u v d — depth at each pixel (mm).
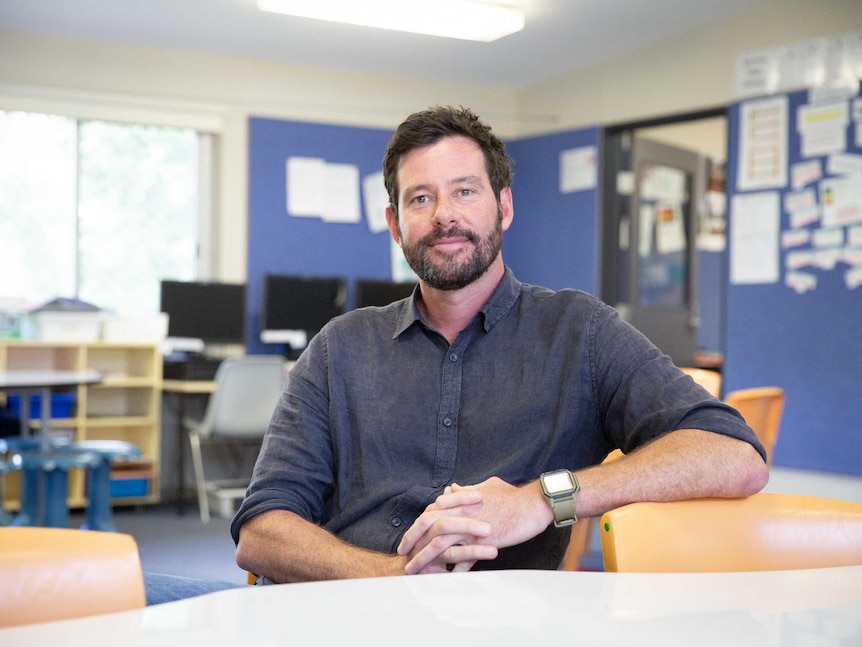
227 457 6414
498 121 7344
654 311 6832
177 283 6086
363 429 1593
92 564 903
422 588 870
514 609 799
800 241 5426
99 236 6312
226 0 5320
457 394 1579
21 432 5332
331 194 6723
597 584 895
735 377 5699
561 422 1533
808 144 5398
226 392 5320
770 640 724
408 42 6148
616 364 1521
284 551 1458
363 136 6836
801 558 1143
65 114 5977
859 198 5176
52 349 5766
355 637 714
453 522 1262
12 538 900
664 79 6242
